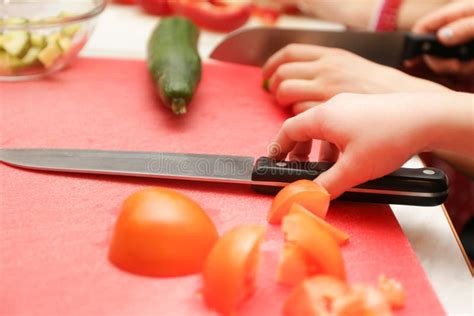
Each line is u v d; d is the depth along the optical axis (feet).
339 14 2.92
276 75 2.15
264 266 1.53
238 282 1.42
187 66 2.09
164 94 1.99
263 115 2.07
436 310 1.47
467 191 2.59
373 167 1.63
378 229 1.64
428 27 2.44
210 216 1.65
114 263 1.52
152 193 1.54
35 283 1.48
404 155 1.63
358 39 2.38
